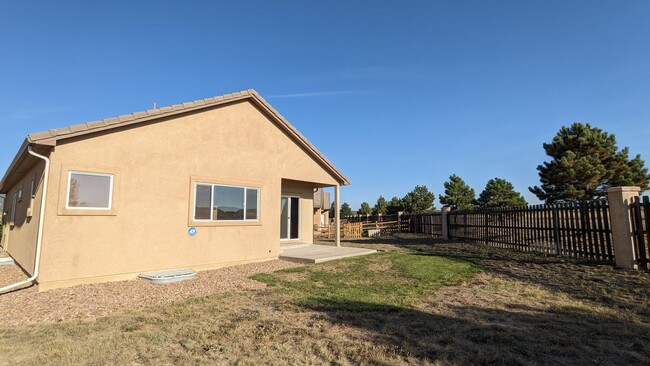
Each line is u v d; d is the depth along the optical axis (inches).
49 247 300.8
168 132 380.8
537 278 313.6
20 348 169.6
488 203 1486.2
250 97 458.6
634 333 174.2
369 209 2215.8
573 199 929.5
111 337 184.9
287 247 551.8
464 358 150.8
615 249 333.7
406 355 156.3
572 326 187.8
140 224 354.3
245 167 453.4
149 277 334.0
